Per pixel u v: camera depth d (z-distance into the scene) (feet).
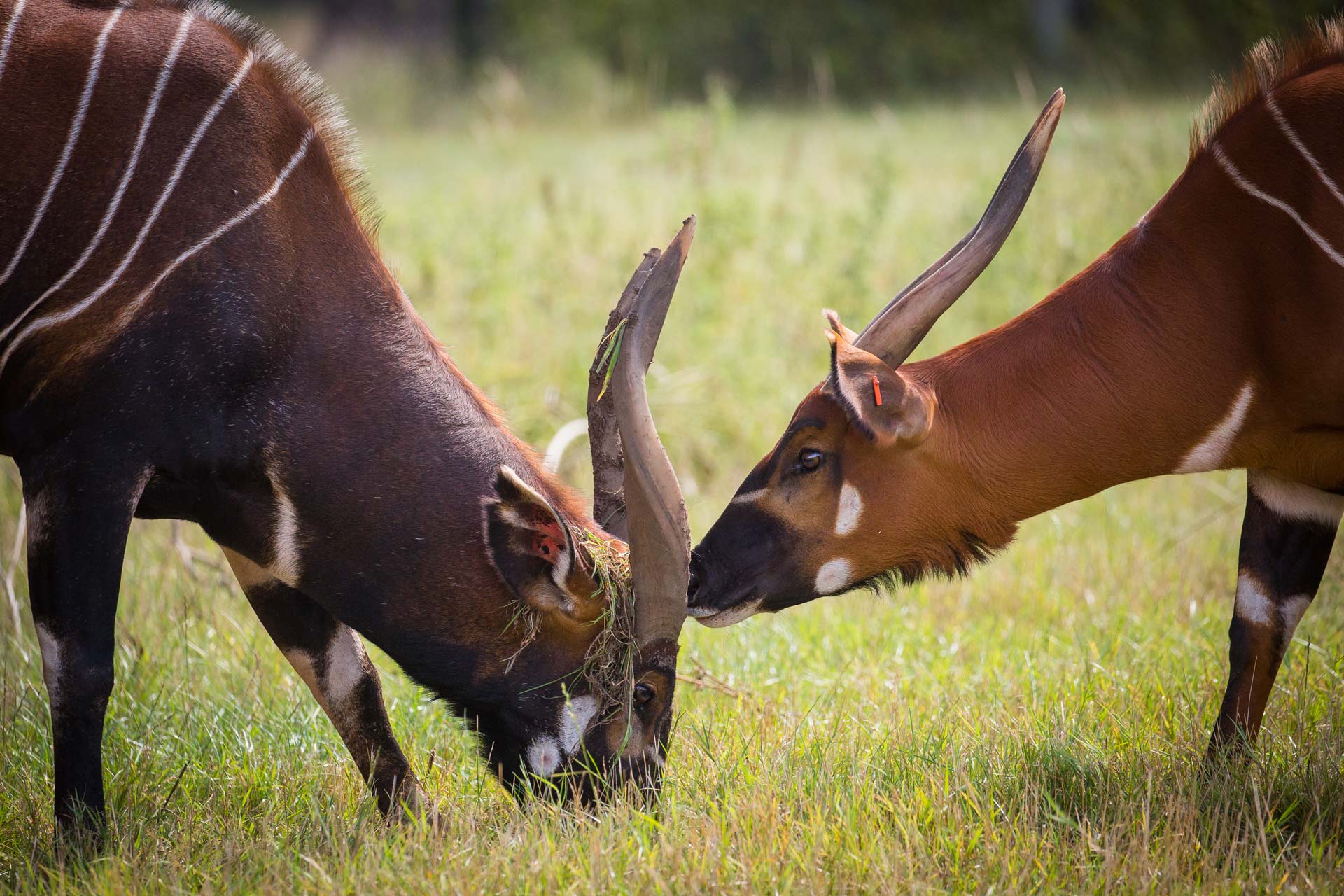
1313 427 44.29
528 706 43.50
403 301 44.80
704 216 109.81
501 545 42.27
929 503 44.47
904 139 177.58
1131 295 44.55
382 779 46.26
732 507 44.98
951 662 58.90
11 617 63.98
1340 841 41.98
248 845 42.24
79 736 41.65
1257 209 43.39
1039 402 44.32
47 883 40.40
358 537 42.73
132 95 42.39
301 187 43.52
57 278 41.86
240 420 41.81
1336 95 43.04
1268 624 47.62
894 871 38.78
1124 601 64.54
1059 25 246.27
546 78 245.45
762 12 269.64
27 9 42.75
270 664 59.41
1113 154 130.62
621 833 40.42
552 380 87.86
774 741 49.32
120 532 41.39
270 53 45.42
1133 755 46.96
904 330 44.50
